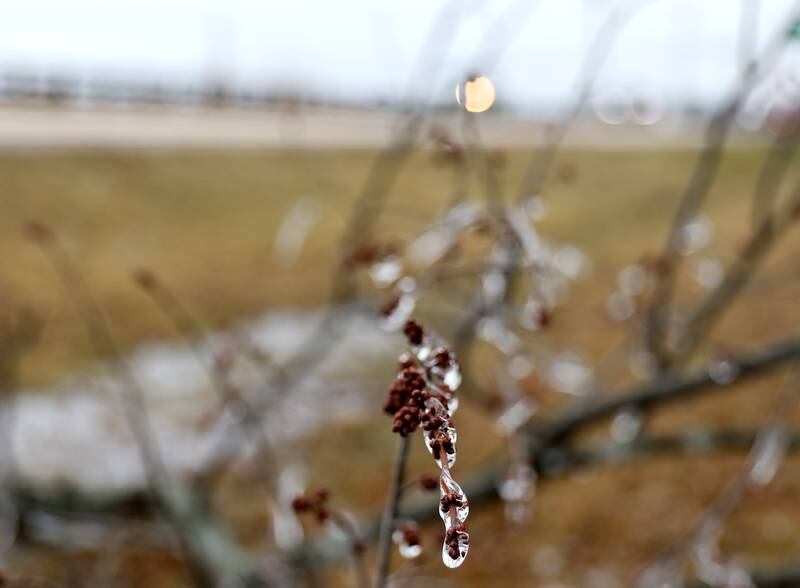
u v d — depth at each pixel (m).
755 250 3.26
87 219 9.82
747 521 5.08
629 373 4.59
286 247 9.22
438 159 2.92
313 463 5.34
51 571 4.31
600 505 5.34
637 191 9.71
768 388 6.50
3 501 3.77
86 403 5.63
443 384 0.99
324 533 3.23
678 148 12.04
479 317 2.54
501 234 2.23
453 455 0.82
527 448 2.75
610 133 12.77
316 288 8.42
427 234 2.29
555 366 3.47
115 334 7.05
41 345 6.47
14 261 8.19
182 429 5.38
